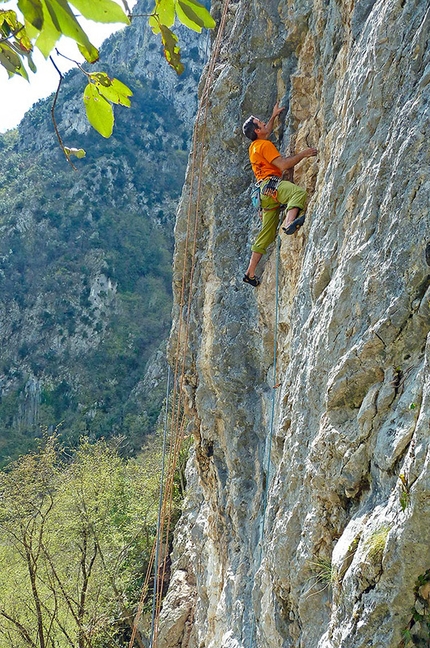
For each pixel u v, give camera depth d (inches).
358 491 148.4
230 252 292.4
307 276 202.8
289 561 180.2
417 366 135.3
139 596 682.2
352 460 147.3
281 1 263.1
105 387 2453.2
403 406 133.9
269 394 264.5
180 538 577.9
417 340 137.4
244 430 279.9
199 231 324.8
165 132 3641.7
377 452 136.2
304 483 174.6
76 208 3073.3
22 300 2785.4
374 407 142.2
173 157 3548.2
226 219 294.8
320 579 162.2
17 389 2500.0
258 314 269.9
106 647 620.1
